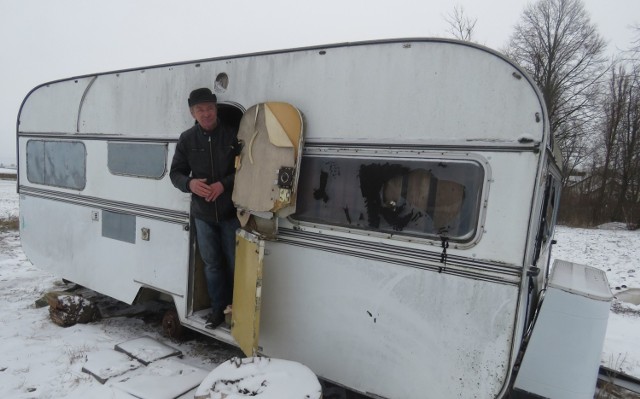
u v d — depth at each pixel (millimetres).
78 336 4363
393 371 2830
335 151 3012
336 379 3068
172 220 4004
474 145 2527
